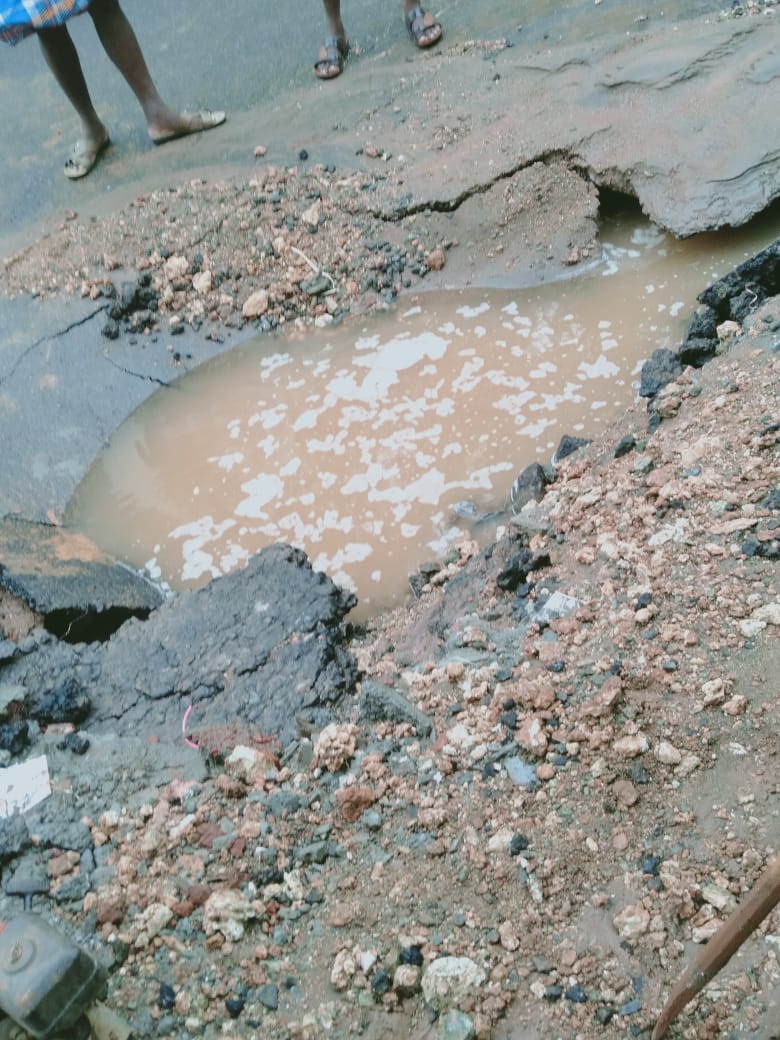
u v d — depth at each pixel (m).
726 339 2.35
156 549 2.37
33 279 2.98
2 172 3.50
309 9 3.87
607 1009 1.33
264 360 2.76
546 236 2.87
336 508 2.35
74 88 3.23
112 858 1.56
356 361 2.70
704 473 1.97
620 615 1.76
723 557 1.80
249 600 2.02
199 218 3.02
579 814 1.53
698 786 1.52
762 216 2.77
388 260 2.89
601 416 2.42
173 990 1.41
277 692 1.84
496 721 1.66
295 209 3.01
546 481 2.23
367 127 3.25
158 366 2.78
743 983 1.30
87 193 3.32
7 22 2.94
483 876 1.48
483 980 1.37
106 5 3.07
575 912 1.43
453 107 3.23
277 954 1.44
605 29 3.38
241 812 1.61
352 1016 1.36
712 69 2.99
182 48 3.85
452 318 2.76
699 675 1.64
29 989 1.21
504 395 2.52
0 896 1.52
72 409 2.71
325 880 1.52
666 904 1.41
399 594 2.16
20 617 2.10
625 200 2.95
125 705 1.87
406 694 1.78
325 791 1.64
